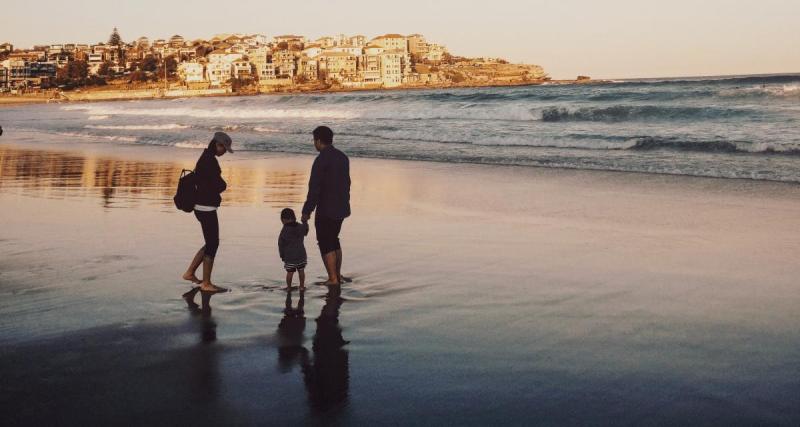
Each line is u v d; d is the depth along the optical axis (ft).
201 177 22.84
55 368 15.76
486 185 49.52
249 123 132.26
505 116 112.27
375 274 24.80
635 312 19.89
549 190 46.70
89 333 18.29
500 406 13.51
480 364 15.81
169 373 15.47
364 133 98.12
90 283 23.54
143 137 107.55
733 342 17.21
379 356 16.47
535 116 108.68
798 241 29.76
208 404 13.78
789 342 17.15
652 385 14.48
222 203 41.60
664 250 28.32
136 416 13.25
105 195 45.39
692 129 84.53
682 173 53.62
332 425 12.79
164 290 22.68
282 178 54.03
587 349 16.76
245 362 16.16
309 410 13.46
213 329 18.66
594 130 88.89
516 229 33.24
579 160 63.00
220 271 25.38
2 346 17.25
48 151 83.25
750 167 54.85
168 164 65.82
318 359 16.31
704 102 127.24
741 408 13.33
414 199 43.29
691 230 32.58
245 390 14.48
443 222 35.32
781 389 14.21
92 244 29.89
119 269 25.53
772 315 19.44
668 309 20.16
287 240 22.70
